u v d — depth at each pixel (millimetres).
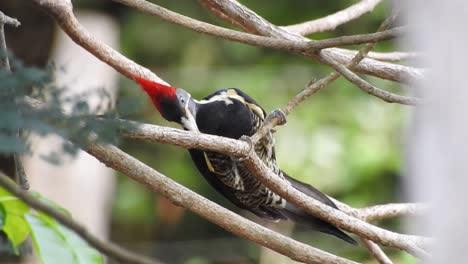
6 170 9320
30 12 14109
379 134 17422
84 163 16078
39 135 3928
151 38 19062
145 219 18906
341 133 17453
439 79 4203
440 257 4098
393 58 9141
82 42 7664
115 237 18969
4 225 6504
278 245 6996
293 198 7348
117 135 4250
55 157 3998
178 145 6504
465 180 4086
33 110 3963
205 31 7570
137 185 18891
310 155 17188
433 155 4184
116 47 18578
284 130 17344
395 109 17500
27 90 4031
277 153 17156
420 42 4281
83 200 16000
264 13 18859
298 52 7594
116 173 18812
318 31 9648
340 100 17750
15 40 14289
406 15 4367
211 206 6879
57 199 15523
